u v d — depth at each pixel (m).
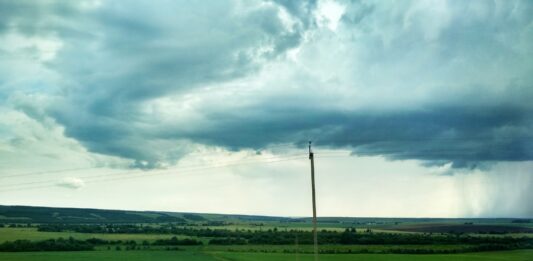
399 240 180.88
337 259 127.19
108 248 169.38
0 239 176.62
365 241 180.00
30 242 167.50
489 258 129.38
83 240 184.25
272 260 124.88
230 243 184.25
